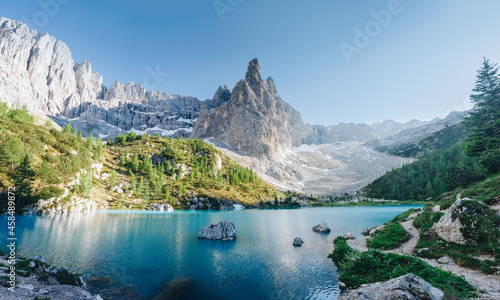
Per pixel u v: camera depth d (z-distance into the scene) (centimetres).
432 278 1881
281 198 19025
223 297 2153
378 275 2181
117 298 2067
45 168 8056
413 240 3362
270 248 4069
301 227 6700
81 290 1958
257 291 2280
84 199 9069
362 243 4034
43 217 6562
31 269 2059
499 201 2762
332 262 3212
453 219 2712
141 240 4503
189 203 13038
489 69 7838
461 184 5053
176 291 2272
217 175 18825
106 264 2998
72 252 3431
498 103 7131
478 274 2075
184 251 3800
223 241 4675
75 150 11912
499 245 2252
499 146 5472
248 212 12106
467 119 6900
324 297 2122
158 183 13362
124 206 10688
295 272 2811
